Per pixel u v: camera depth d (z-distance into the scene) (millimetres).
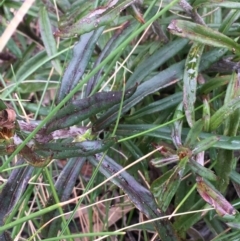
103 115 292
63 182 289
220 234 322
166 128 302
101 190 389
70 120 254
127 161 349
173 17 340
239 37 329
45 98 443
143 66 318
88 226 382
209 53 305
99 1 286
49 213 292
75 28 265
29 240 282
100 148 253
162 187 280
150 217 273
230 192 392
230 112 281
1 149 221
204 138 286
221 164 296
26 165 266
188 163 278
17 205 274
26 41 487
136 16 280
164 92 375
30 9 382
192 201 340
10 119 216
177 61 359
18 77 397
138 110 318
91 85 299
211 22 344
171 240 278
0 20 398
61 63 395
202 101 329
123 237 389
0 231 232
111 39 314
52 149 244
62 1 363
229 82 294
